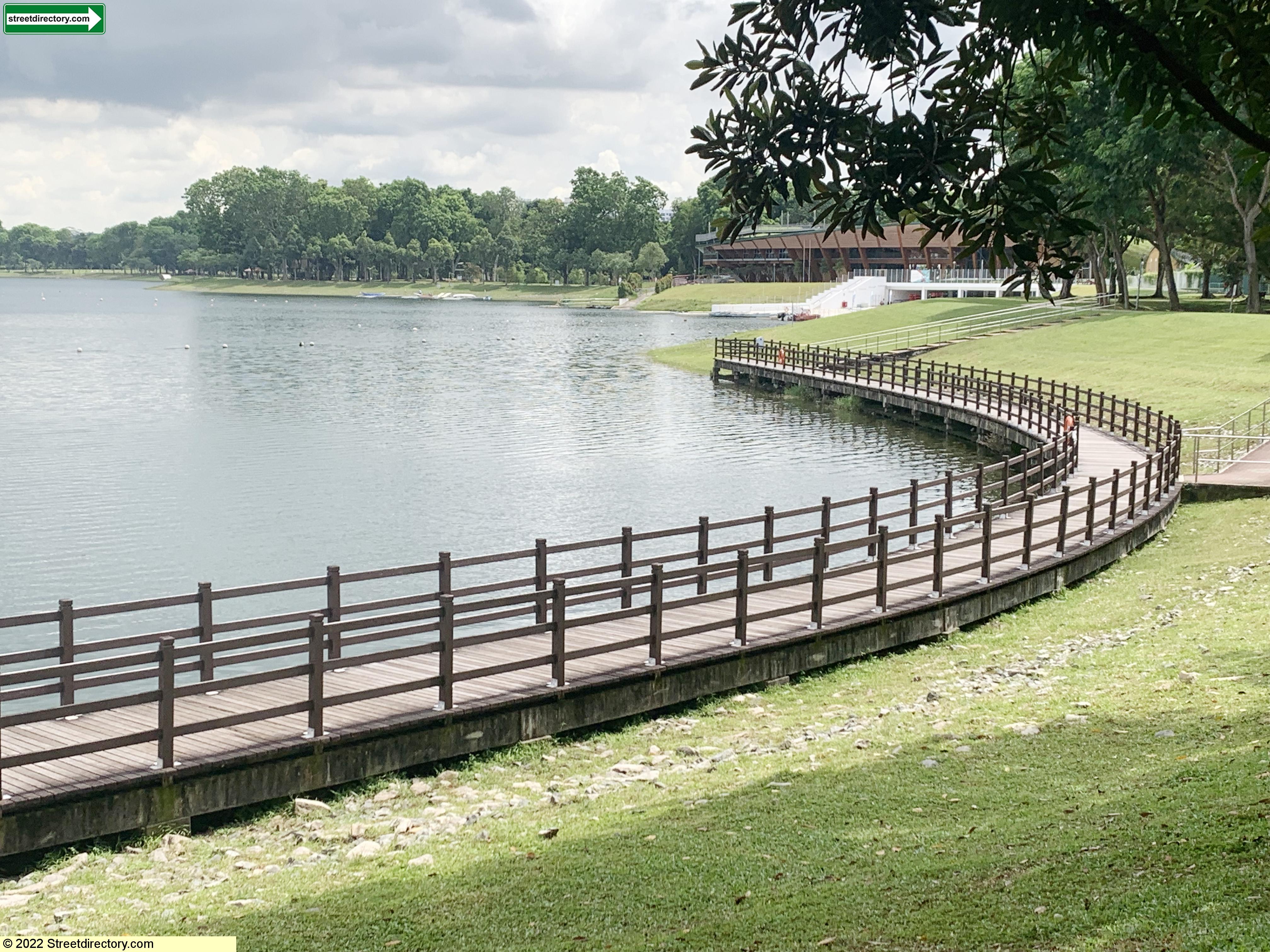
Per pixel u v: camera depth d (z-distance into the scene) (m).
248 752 12.65
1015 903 8.69
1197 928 7.67
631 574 19.09
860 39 8.59
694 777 13.40
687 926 9.14
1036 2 8.06
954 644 19.52
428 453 45.31
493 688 15.05
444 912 9.77
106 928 9.71
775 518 21.30
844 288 131.38
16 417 53.94
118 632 23.89
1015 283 8.54
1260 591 20.31
